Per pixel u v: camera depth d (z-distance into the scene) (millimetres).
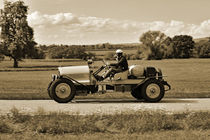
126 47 93750
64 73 13906
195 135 8453
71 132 8898
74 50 89750
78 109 11633
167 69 70875
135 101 14758
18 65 86625
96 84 14055
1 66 83312
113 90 14250
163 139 8016
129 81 14227
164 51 94250
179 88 29891
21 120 9672
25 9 84688
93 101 14828
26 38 83938
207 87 31766
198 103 13609
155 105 12875
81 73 13969
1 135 8516
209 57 96188
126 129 8984
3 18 83875
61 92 13672
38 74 62469
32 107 12250
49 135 8586
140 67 14352
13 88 30406
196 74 59281
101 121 9641
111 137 8305
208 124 9383
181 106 12539
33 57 86750
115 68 14242
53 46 93688
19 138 8188
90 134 8680
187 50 96250
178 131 9008
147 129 9109
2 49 82812
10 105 12852
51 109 11703
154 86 14133
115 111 10984
